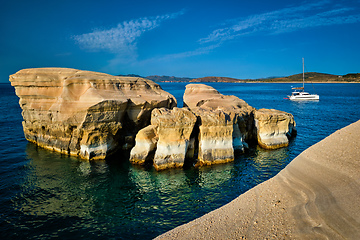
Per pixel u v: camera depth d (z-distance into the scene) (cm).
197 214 1556
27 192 1844
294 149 2825
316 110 5872
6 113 5381
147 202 1722
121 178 2111
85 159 2541
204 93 3538
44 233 1388
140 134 2442
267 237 934
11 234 1373
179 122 2320
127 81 3005
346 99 8650
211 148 2419
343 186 998
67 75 2769
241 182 2005
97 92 2603
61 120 2583
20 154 2677
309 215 950
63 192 1858
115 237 1353
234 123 2656
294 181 1227
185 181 2045
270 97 10281
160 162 2283
